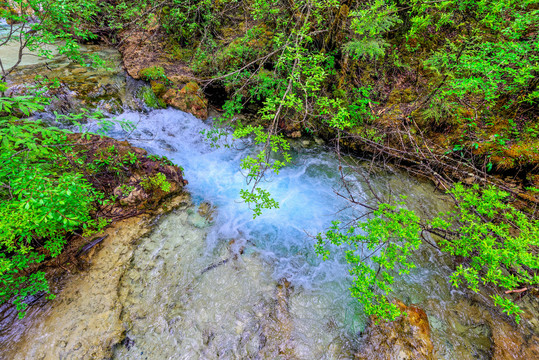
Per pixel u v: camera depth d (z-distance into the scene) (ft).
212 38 22.75
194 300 10.31
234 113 21.66
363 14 14.42
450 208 14.96
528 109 15.72
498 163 14.51
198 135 19.81
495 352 9.08
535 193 13.65
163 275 10.91
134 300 9.92
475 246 9.00
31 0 10.93
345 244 13.30
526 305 10.37
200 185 16.01
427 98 16.90
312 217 14.92
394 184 16.75
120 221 12.42
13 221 7.61
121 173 13.28
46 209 7.39
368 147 18.07
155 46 23.29
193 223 13.42
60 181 7.38
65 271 10.23
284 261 12.39
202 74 21.62
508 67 13.05
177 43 24.06
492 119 16.56
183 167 17.04
